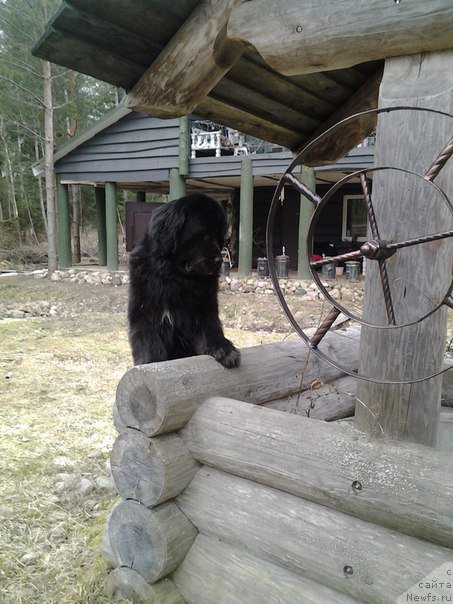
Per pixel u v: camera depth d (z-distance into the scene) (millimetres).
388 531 1579
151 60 2592
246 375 2504
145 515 2086
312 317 8781
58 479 3438
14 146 23922
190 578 2090
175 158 11969
